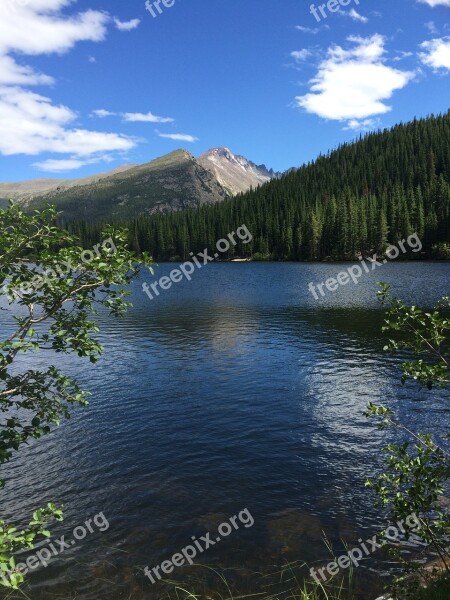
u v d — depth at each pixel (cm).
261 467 1191
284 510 988
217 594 742
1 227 518
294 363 2280
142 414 1591
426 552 825
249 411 1611
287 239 15275
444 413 1554
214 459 1241
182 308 4394
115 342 2848
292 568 802
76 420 1538
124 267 554
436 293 4869
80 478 1143
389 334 2966
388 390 1828
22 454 1281
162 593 748
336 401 1705
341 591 736
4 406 570
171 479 1134
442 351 2372
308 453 1270
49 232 542
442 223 13012
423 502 550
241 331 3172
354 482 1103
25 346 502
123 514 984
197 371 2152
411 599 588
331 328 3219
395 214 13900
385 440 1346
